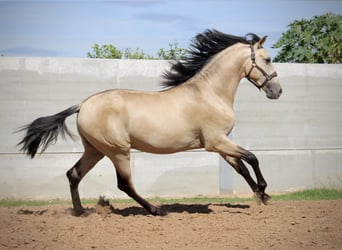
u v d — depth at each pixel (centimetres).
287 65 1183
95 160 762
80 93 1116
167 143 720
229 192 1152
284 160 1181
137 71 1134
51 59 1106
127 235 622
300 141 1189
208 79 743
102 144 714
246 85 1166
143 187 1125
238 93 1163
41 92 1102
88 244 581
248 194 1152
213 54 759
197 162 1141
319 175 1199
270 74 756
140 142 720
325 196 1073
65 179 1107
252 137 1169
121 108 710
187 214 756
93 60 1122
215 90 739
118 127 707
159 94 733
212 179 1146
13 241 594
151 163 1127
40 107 1102
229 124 734
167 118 714
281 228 658
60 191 1106
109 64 1126
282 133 1180
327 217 734
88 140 733
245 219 715
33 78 1099
